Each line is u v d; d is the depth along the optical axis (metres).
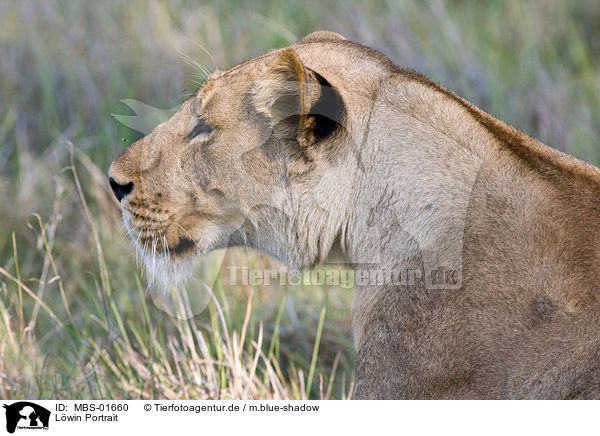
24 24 13.05
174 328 8.48
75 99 11.79
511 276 5.31
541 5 13.45
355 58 5.84
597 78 11.69
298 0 13.66
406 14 13.09
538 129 11.13
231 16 13.28
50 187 10.40
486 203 5.44
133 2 13.27
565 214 5.34
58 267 9.44
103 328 8.65
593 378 5.00
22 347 8.00
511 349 5.24
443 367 5.35
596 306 5.11
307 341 8.62
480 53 12.48
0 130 11.29
